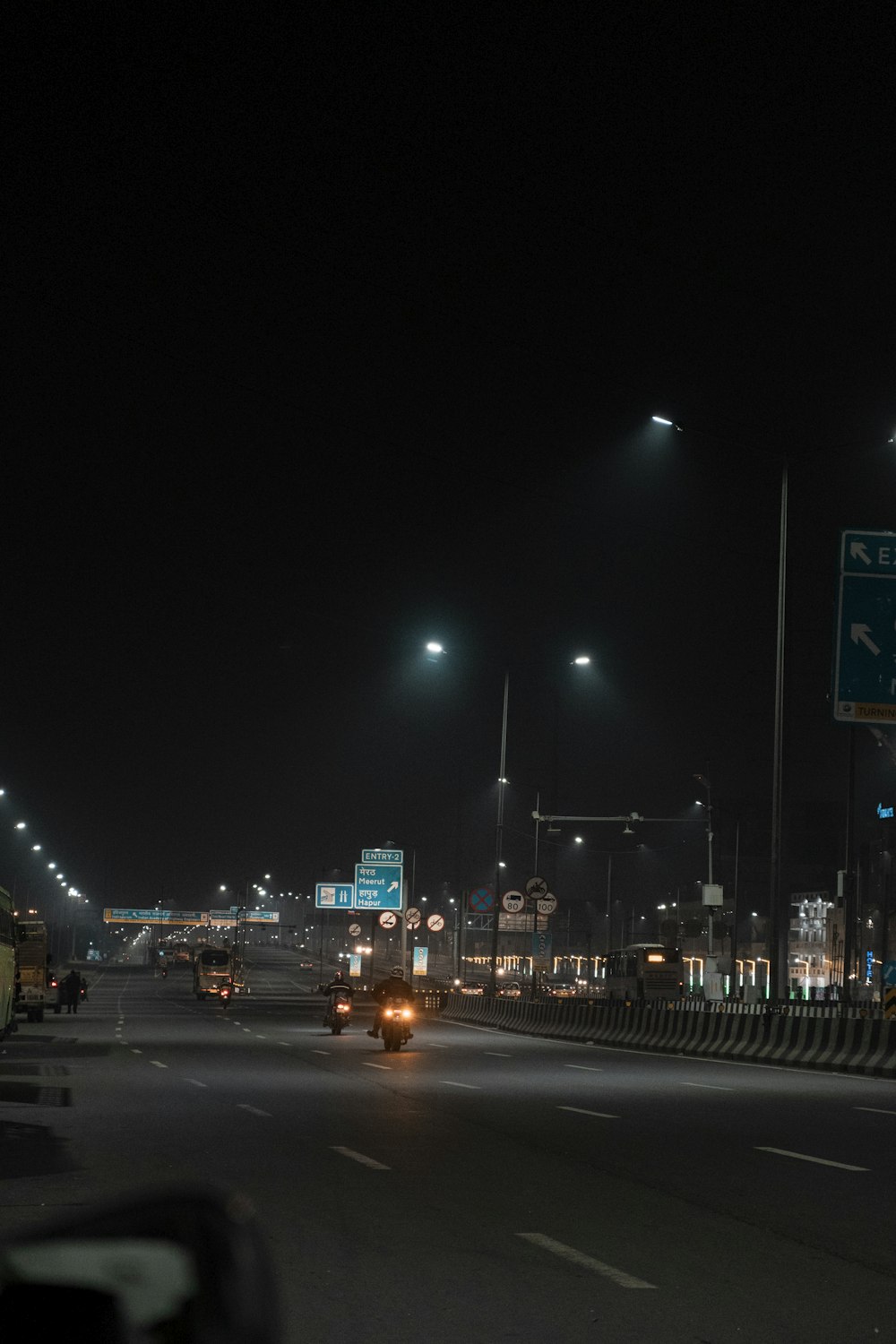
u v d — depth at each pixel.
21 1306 1.49
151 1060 33.06
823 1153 15.74
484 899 67.12
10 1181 13.13
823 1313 8.26
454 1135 17.36
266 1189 12.80
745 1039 37.38
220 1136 16.97
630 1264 9.63
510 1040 46.12
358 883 98.75
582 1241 10.47
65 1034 48.59
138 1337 1.50
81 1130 17.62
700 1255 9.97
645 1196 12.64
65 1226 1.65
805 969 144.88
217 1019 64.88
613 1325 7.91
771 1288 8.91
